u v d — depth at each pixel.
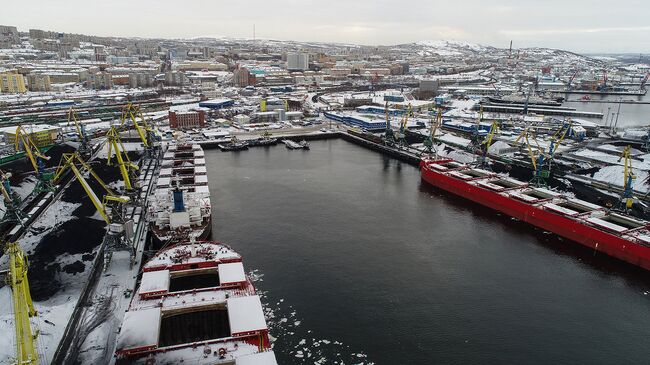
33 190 139.75
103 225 119.94
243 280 80.44
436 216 139.50
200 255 90.94
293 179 177.62
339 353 74.75
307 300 90.06
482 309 88.69
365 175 186.50
